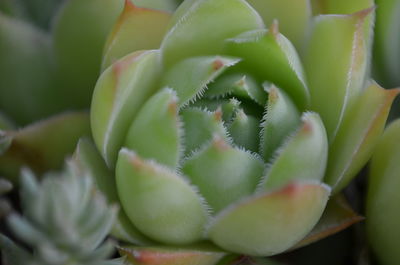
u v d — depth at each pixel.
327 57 0.19
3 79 0.22
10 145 0.20
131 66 0.18
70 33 0.21
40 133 0.20
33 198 0.15
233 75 0.19
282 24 0.19
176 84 0.18
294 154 0.17
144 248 0.18
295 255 0.20
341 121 0.19
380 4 0.21
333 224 0.19
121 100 0.18
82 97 0.22
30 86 0.22
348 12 0.20
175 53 0.19
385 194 0.19
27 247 0.20
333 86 0.19
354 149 0.18
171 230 0.18
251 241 0.18
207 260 0.18
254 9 0.19
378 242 0.19
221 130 0.18
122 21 0.19
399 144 0.19
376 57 0.21
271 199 0.17
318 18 0.19
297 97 0.19
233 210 0.17
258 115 0.19
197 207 0.18
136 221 0.18
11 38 0.21
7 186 0.19
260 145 0.18
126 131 0.19
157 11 0.19
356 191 0.21
